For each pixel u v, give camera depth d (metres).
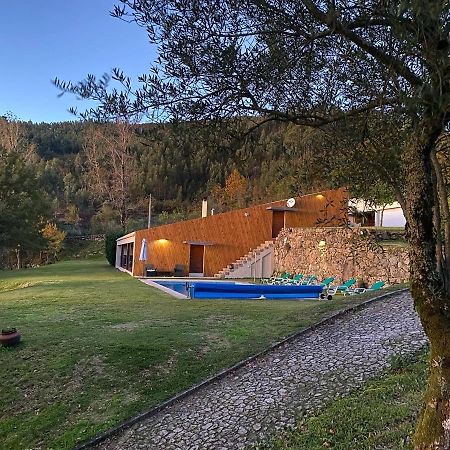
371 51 2.10
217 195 43.94
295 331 7.53
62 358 6.80
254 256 22.45
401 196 2.55
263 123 2.68
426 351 5.70
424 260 2.24
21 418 5.41
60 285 15.97
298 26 2.29
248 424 4.59
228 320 8.97
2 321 9.24
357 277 15.92
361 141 2.63
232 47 2.39
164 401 5.43
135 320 9.12
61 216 46.75
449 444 2.39
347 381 5.23
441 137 2.49
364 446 3.62
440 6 1.60
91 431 4.94
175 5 2.45
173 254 22.16
